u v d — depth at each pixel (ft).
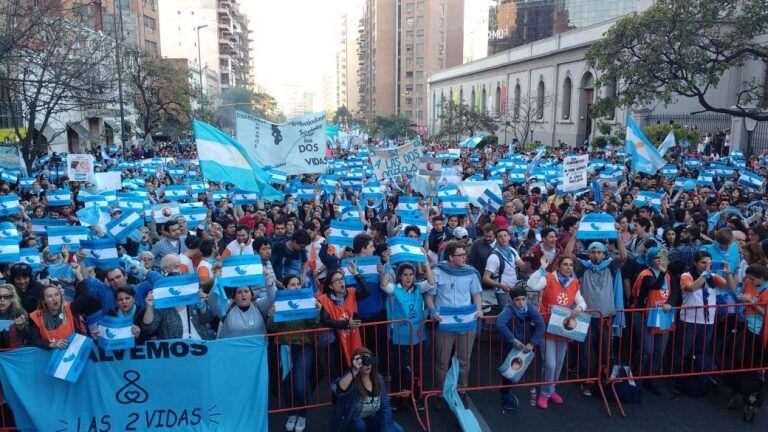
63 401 18.70
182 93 135.54
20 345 19.30
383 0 431.43
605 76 69.05
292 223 32.30
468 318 21.48
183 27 326.65
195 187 56.34
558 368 22.61
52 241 27.73
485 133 208.64
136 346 18.93
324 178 52.24
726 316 23.22
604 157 98.37
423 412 21.95
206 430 19.35
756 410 21.58
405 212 36.09
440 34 414.00
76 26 73.15
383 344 22.88
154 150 122.52
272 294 21.29
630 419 21.50
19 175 60.18
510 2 285.43
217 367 19.35
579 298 22.35
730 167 67.46
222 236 32.58
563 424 21.18
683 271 23.65
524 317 21.44
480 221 35.29
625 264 24.57
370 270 22.63
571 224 28.71
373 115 417.28
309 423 21.39
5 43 52.44
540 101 178.70
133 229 29.55
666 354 24.41
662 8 63.62
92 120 136.87
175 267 21.43
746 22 62.75
